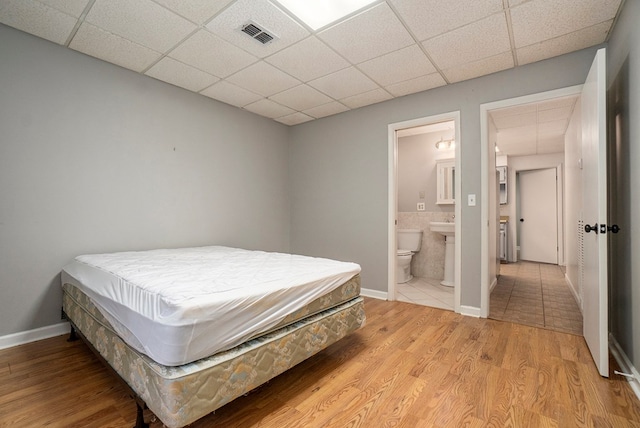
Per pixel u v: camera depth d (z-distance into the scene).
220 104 3.58
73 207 2.46
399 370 1.86
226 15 2.01
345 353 2.10
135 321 1.37
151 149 2.96
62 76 2.39
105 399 1.56
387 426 1.37
